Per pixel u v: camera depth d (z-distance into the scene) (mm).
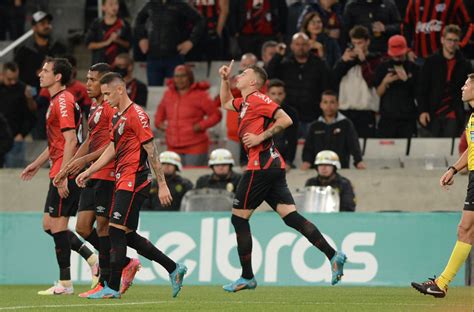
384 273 45406
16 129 62375
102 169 36125
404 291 41156
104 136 36844
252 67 36781
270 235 46281
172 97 59281
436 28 61250
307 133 56344
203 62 68062
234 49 68875
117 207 33875
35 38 66750
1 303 34281
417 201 56094
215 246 46750
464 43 60969
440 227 45219
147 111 65000
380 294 38938
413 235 45375
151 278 47031
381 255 45500
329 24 63156
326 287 44281
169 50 64875
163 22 64688
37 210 59750
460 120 58562
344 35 63219
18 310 30953
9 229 49469
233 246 46594
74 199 38344
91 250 45625
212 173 54000
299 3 66062
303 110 58656
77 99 61156
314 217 46188
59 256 39062
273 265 46062
